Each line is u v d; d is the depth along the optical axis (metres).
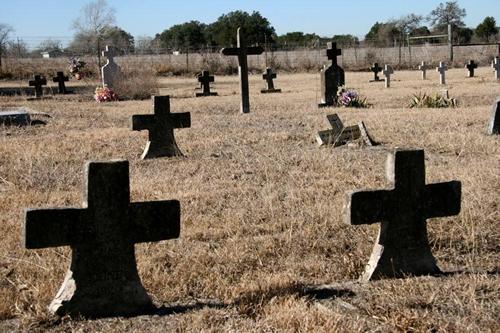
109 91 29.25
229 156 12.87
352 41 83.75
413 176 5.82
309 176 10.61
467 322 4.71
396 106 23.02
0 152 13.20
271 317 4.84
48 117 21.27
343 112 20.69
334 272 6.19
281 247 6.89
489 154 12.32
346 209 5.70
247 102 22.16
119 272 5.13
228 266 6.29
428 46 69.81
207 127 17.50
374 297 5.30
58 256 6.53
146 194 9.29
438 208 5.95
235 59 60.59
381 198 5.73
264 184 10.09
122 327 4.80
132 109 24.17
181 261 6.39
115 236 5.11
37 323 4.87
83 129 17.91
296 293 5.39
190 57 63.91
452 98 23.16
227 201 8.97
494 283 5.54
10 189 9.95
